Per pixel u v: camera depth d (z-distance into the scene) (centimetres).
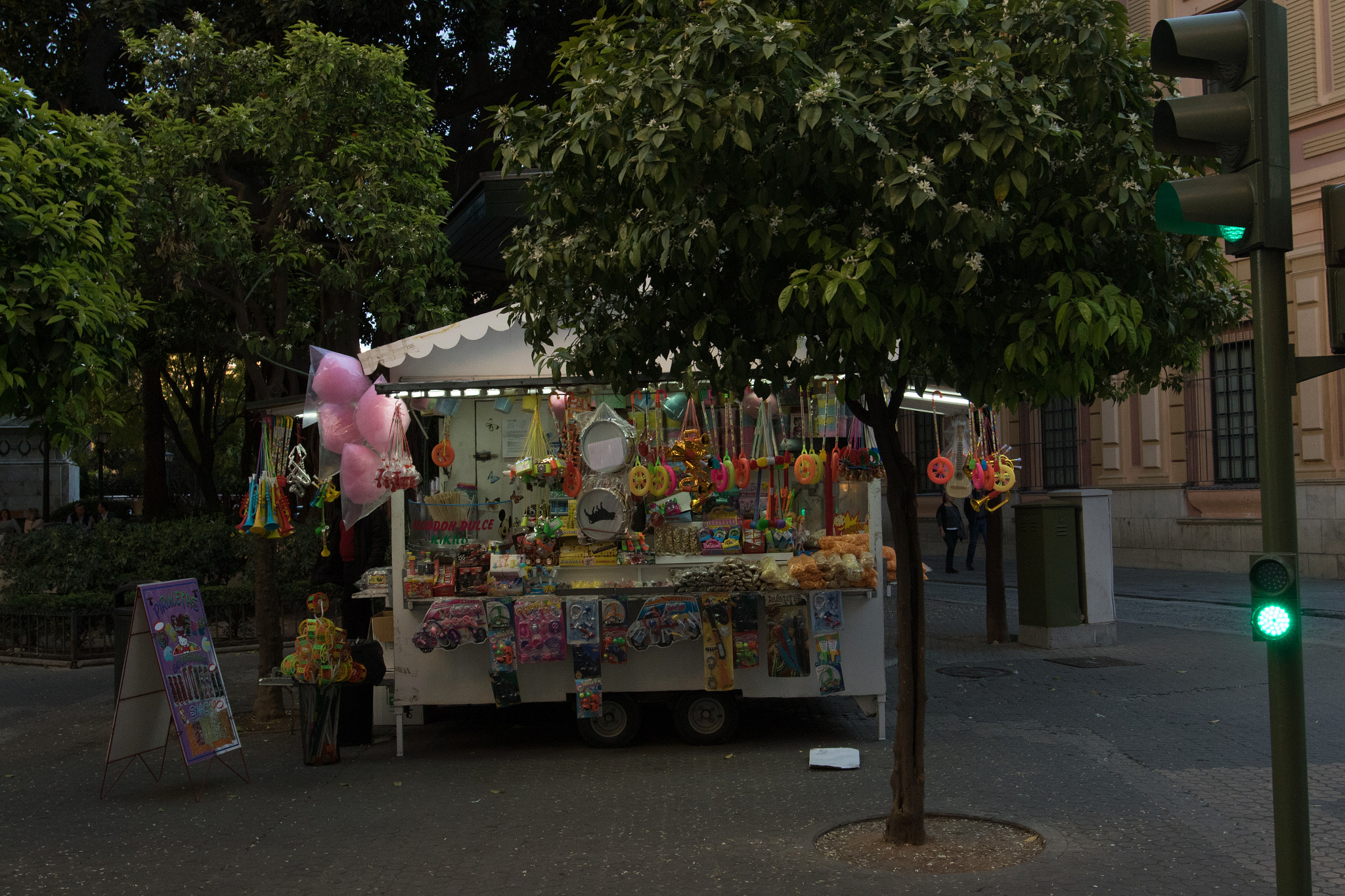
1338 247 357
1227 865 495
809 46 541
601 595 780
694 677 784
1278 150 357
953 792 636
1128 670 1016
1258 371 360
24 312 650
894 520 557
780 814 605
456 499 873
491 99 1930
